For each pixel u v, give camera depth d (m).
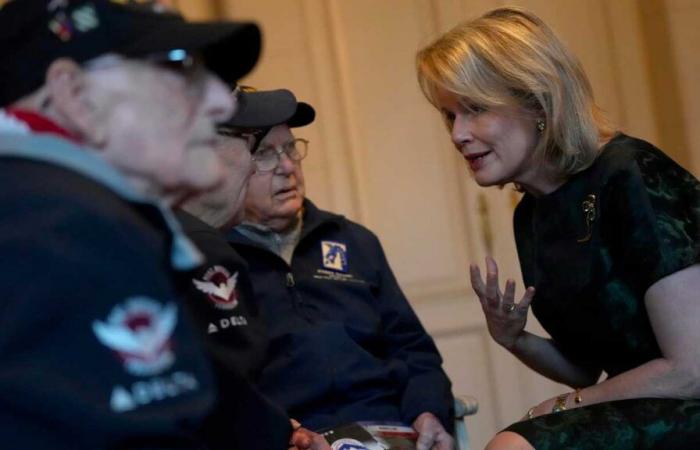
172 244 1.16
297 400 2.38
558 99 2.04
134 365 1.05
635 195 1.98
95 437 1.03
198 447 1.15
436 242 3.79
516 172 2.12
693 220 1.97
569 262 2.10
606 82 3.79
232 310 1.66
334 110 3.77
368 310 2.58
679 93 3.76
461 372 3.80
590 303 2.08
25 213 1.07
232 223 1.96
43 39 1.16
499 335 2.27
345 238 2.68
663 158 2.03
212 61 1.37
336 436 2.31
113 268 1.06
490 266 2.21
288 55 3.76
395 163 3.78
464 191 3.78
